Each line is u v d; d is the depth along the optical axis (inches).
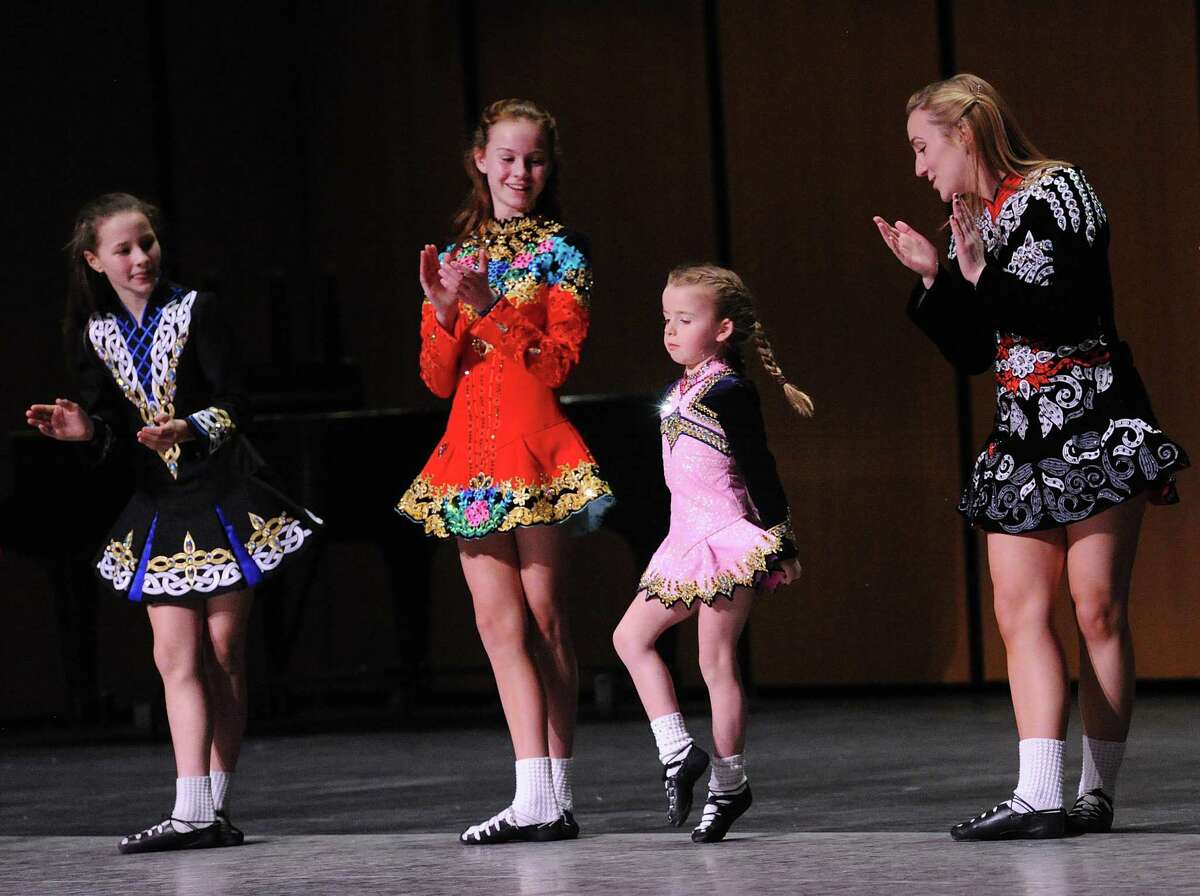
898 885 324.8
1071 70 853.2
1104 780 394.0
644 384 936.9
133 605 949.8
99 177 953.5
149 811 557.0
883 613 891.4
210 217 987.9
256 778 636.1
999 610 389.1
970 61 872.9
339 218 1011.9
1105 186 848.3
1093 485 375.6
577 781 585.3
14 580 916.6
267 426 807.7
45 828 524.1
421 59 989.2
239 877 378.3
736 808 410.0
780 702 858.1
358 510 810.8
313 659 995.3
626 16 940.6
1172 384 836.6
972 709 781.3
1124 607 386.9
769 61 910.4
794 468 906.1
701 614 414.0
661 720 410.9
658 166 934.4
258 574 442.6
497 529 416.5
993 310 378.0
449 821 497.7
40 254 931.3
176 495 446.9
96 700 879.7
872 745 657.0
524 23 964.6
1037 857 351.6
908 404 885.8
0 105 916.6
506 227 439.2
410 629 868.0
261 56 1015.6
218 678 449.4
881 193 890.7
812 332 904.3
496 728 801.6
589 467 425.1
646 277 936.9
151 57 974.4
